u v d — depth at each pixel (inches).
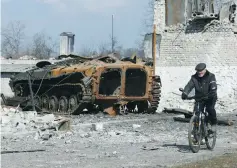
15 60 1723.7
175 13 1358.3
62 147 500.4
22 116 740.7
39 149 481.1
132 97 941.8
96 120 806.5
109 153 456.4
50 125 646.5
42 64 1120.8
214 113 475.8
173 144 529.7
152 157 434.9
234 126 753.0
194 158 430.6
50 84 1023.0
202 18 1286.9
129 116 895.7
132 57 1007.6
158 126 726.5
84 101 911.0
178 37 1346.0
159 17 1374.3
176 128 700.7
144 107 987.9
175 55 1346.0
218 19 1304.1
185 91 465.7
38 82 1067.3
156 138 584.1
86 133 622.2
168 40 1355.8
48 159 419.5
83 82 906.7
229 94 1263.5
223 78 1279.5
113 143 535.5
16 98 1102.4
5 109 867.4
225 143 548.4
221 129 706.8
